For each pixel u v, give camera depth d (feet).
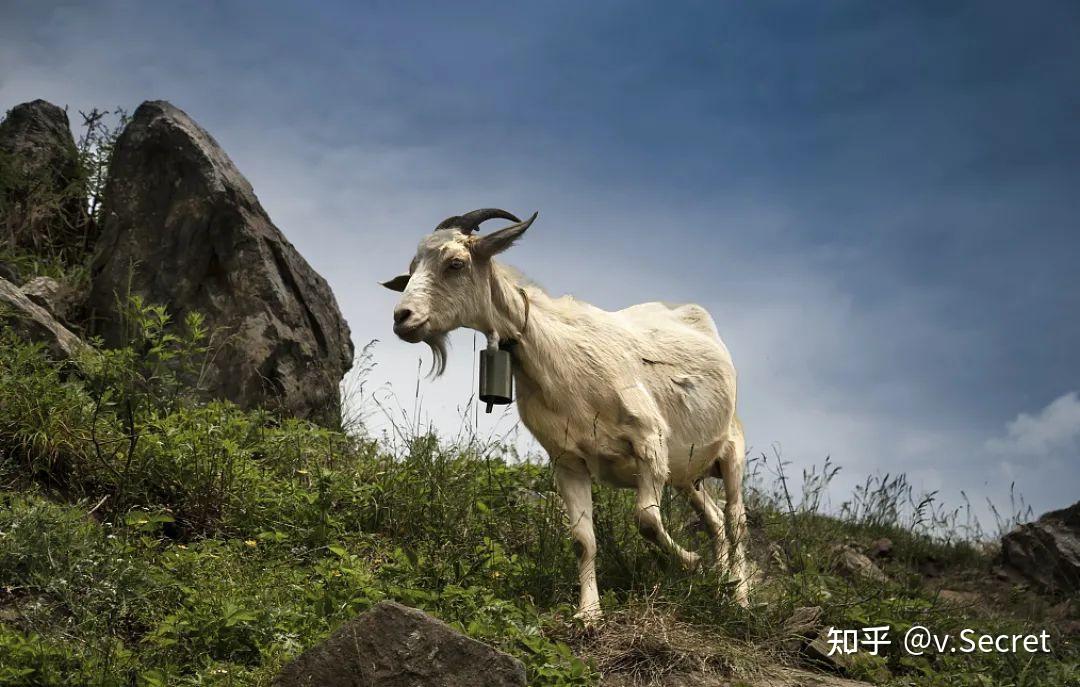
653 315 25.71
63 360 27.32
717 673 19.89
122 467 23.98
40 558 19.20
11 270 33.32
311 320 35.09
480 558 23.48
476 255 21.97
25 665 16.46
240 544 23.08
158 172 34.27
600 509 25.68
